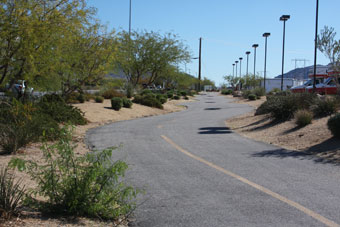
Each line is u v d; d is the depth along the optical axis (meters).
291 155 10.26
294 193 6.42
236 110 31.95
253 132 16.06
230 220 5.11
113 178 5.13
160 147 11.87
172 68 45.91
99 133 15.76
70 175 5.12
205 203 5.90
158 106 34.06
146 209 5.64
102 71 21.56
